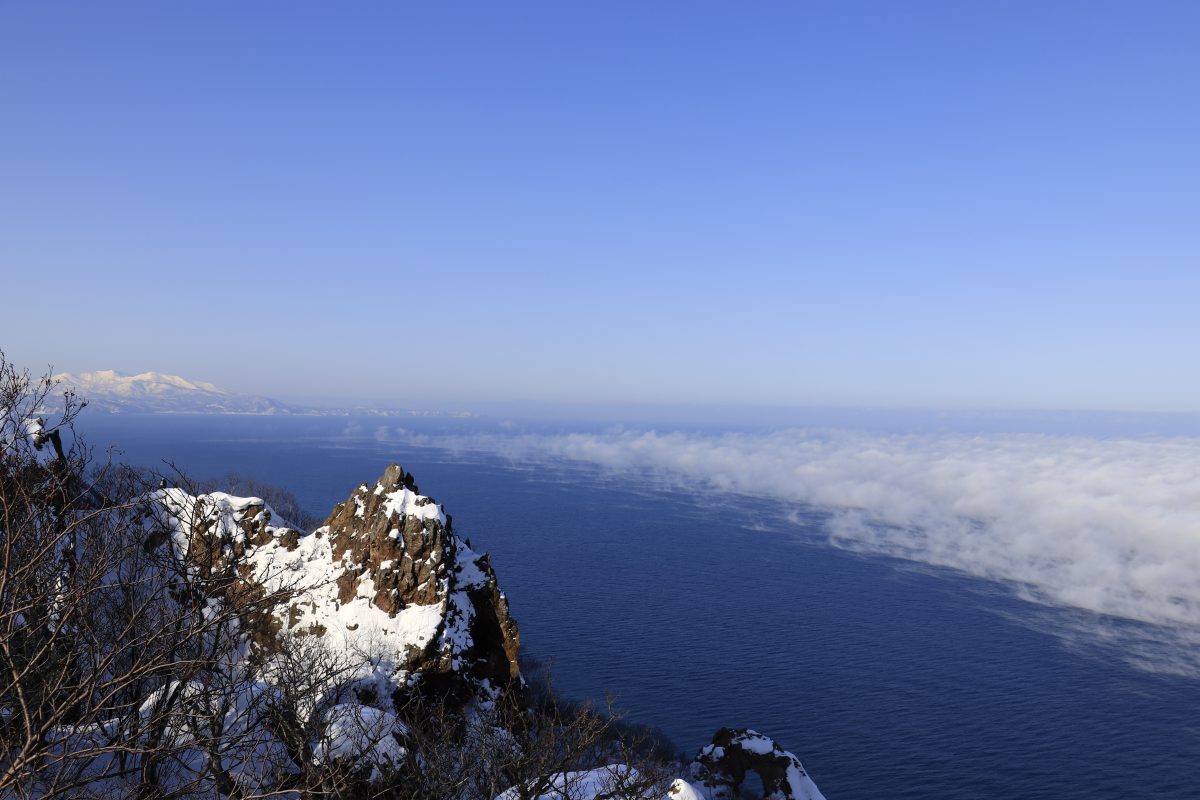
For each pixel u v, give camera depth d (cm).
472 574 8050
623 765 4134
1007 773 17850
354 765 3203
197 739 2566
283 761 3166
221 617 2745
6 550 2117
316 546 8094
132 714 2527
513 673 7675
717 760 10069
